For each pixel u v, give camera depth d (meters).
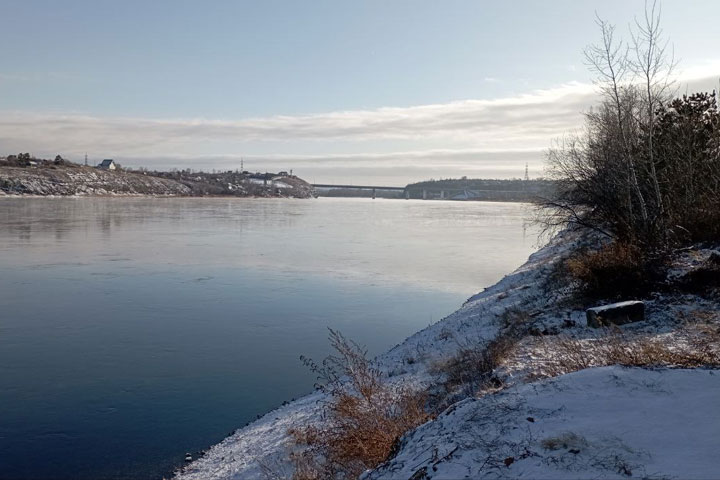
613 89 20.59
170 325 24.47
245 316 26.33
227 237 61.69
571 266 18.16
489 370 11.20
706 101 21.92
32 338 22.09
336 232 71.44
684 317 12.09
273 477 9.98
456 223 91.38
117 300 29.42
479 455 5.90
